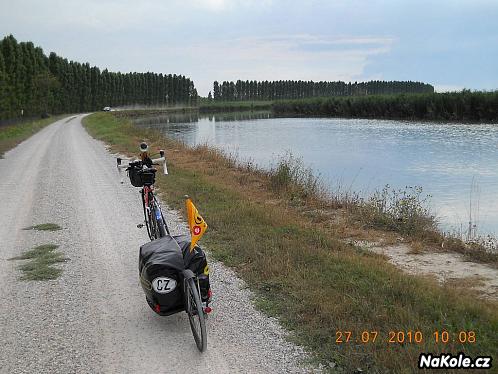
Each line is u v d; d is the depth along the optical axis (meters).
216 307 5.73
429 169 21.12
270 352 4.66
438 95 60.16
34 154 24.20
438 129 44.12
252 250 7.57
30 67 62.56
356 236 9.38
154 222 7.03
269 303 5.74
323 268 6.70
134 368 4.47
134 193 13.27
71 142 31.02
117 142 28.81
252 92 184.75
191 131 51.22
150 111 121.00
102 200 12.34
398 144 31.88
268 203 12.57
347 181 18.48
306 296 5.70
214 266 7.18
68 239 8.84
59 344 4.95
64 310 5.78
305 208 12.05
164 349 4.81
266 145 33.62
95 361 4.61
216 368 4.43
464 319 4.92
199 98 181.38
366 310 5.19
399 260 7.90
